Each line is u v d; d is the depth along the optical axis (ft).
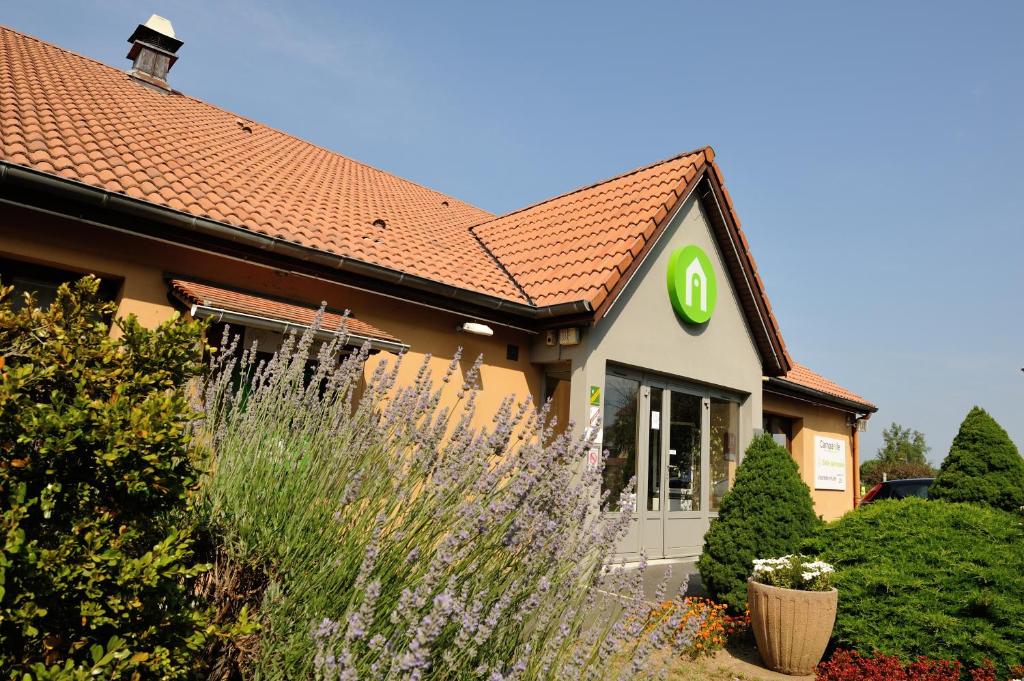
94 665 7.38
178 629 8.38
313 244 24.00
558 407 32.07
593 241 32.58
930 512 22.45
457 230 39.55
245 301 21.62
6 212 18.89
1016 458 34.50
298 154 40.63
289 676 8.27
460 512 9.37
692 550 35.01
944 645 17.93
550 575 9.32
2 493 7.46
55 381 8.23
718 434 38.34
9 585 7.18
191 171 25.40
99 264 20.38
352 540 9.33
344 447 11.25
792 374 50.44
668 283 34.17
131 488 7.88
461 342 28.96
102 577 7.57
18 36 35.73
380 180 45.50
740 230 38.04
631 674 8.77
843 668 17.89
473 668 8.19
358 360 14.14
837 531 22.76
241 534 10.43
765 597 19.51
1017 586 18.51
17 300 19.62
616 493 30.83
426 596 7.29
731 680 18.67
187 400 8.78
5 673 7.16
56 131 22.33
